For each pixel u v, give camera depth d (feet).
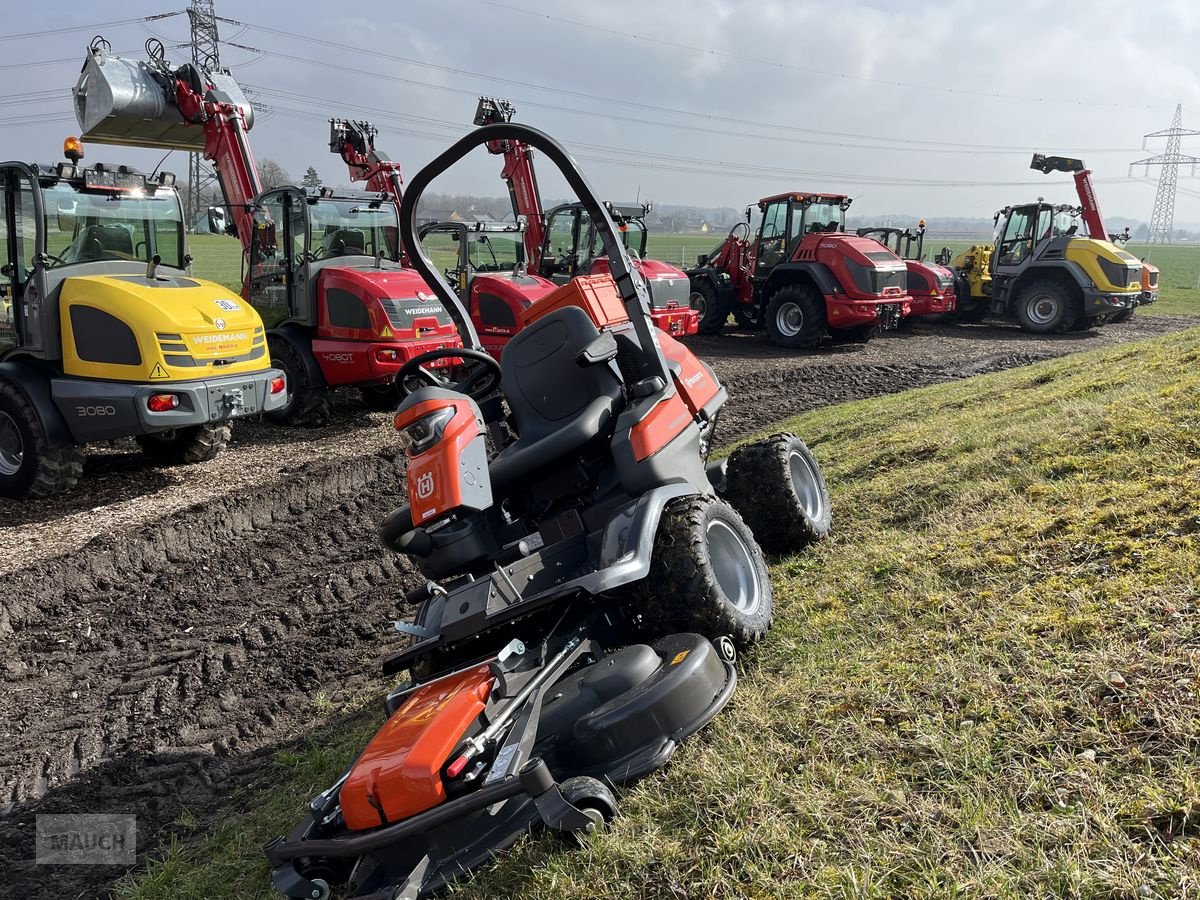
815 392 42.01
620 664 10.25
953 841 7.44
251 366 29.01
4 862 12.82
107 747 15.55
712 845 8.20
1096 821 7.20
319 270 36.29
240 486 28.71
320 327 36.45
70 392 26.48
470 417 12.17
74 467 27.61
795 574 14.87
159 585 22.26
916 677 9.87
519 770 8.74
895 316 57.62
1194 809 7.02
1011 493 14.96
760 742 9.59
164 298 26.91
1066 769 7.86
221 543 24.95
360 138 47.62
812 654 11.51
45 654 19.13
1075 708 8.52
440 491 11.71
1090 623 9.80
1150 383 19.01
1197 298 90.27
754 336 63.93
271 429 36.81
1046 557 11.91
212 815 13.38
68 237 27.30
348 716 15.48
